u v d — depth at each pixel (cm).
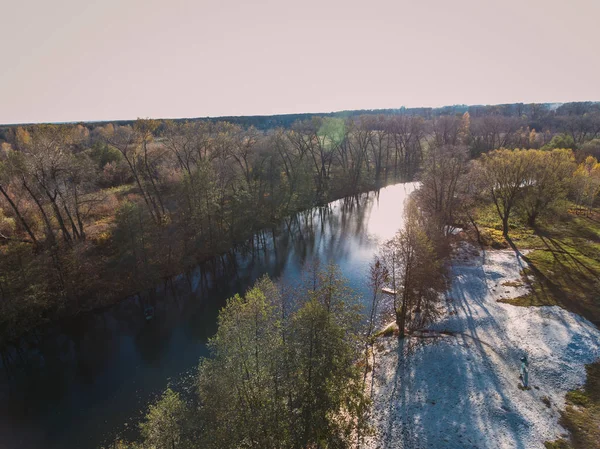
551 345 3247
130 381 3341
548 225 6431
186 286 5091
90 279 4500
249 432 1853
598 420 2453
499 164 5931
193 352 3706
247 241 6366
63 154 4794
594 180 6931
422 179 7038
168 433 1897
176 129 6612
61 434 2819
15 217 4991
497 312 3841
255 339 2005
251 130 7725
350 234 6975
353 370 2162
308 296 2897
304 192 7762
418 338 3516
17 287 3822
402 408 2709
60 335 4081
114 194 6838
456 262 5106
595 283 4278
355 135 10206
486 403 2662
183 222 5528
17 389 3322
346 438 2286
